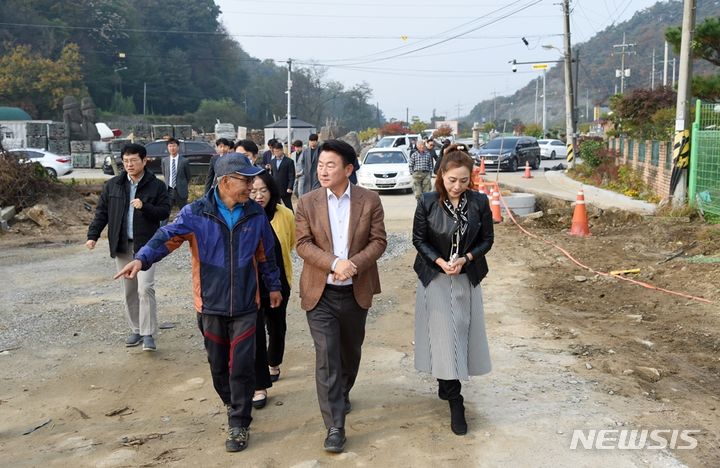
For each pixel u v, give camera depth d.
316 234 4.38
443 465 4.05
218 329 4.40
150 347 6.40
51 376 5.83
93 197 16.61
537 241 12.29
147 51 88.50
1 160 15.47
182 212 4.33
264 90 105.44
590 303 7.95
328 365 4.32
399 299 8.31
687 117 13.91
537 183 24.23
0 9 70.44
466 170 4.37
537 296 8.32
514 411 4.81
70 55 68.75
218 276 4.30
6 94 64.62
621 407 4.87
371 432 4.54
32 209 14.77
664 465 4.02
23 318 7.64
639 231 12.70
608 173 22.16
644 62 98.75
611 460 4.08
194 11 95.12
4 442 4.56
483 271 4.59
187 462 4.18
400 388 5.35
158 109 89.62
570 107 31.50
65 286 9.29
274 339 5.48
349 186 4.46
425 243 4.51
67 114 41.09
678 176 13.88
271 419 4.84
